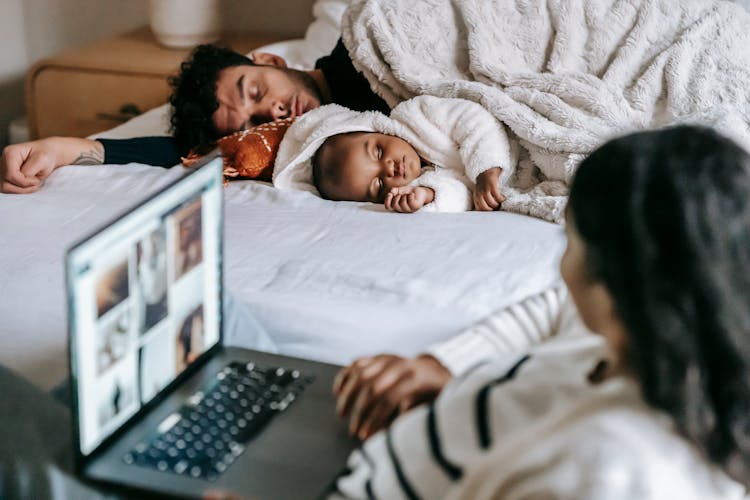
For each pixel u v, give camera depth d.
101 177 1.83
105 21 3.35
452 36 2.06
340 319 1.26
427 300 1.30
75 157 1.90
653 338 0.62
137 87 2.79
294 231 1.57
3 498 0.91
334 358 1.24
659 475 0.63
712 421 0.63
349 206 1.75
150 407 0.91
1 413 0.95
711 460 0.65
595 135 1.76
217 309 1.03
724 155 0.64
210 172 0.98
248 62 2.17
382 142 1.81
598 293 0.67
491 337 1.05
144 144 2.01
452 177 1.79
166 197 0.90
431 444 0.76
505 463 0.67
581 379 0.73
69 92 2.85
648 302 0.62
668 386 0.62
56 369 1.18
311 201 1.77
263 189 1.84
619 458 0.63
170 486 0.81
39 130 2.92
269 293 1.32
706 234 0.61
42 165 1.80
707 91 1.86
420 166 1.84
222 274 1.03
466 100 1.85
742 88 1.86
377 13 2.09
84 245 0.78
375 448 0.81
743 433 0.63
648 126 1.83
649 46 1.94
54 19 3.38
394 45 2.05
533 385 0.75
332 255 1.46
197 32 2.89
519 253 1.47
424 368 0.95
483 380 0.80
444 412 0.77
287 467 0.85
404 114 1.85
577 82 1.87
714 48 1.89
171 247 0.92
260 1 3.14
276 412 0.93
